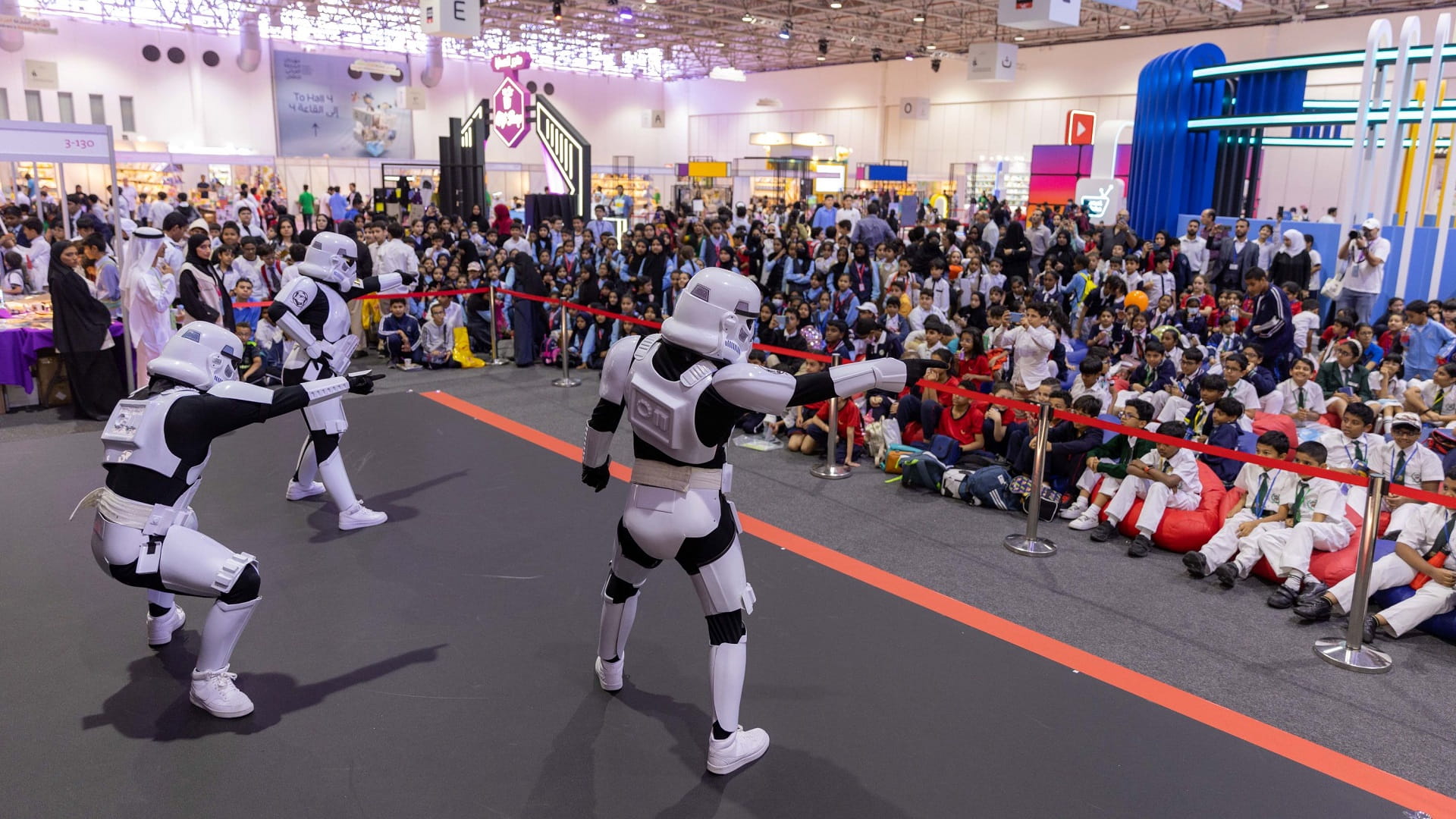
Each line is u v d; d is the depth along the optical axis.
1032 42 29.50
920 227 14.21
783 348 7.47
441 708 3.40
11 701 3.41
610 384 3.10
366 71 30.05
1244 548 4.96
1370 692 3.83
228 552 3.25
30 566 4.59
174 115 28.44
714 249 13.34
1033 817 2.86
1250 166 17.23
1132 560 5.23
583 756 3.12
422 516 5.34
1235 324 9.14
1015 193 29.91
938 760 3.14
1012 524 5.79
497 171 32.81
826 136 30.42
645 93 39.50
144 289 6.78
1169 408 6.27
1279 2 23.00
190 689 3.50
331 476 5.02
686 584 4.50
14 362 7.75
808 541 5.26
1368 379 7.49
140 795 2.89
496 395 8.92
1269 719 3.59
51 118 26.44
